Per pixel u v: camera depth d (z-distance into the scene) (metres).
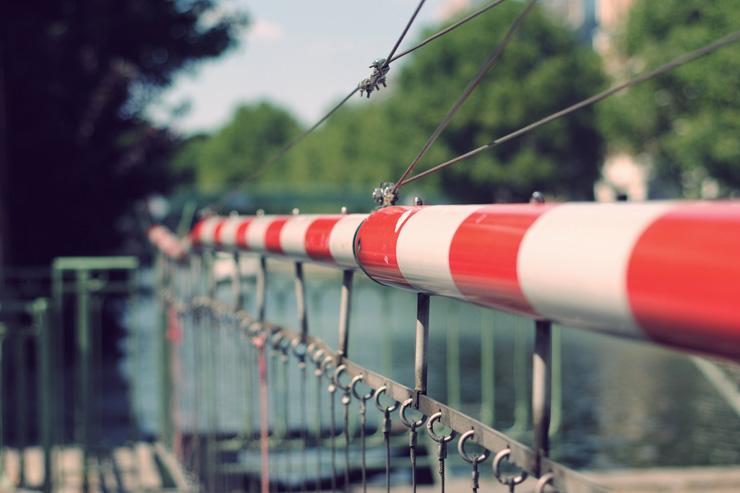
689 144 43.16
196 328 5.32
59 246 20.25
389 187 1.65
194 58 22.69
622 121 47.50
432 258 1.19
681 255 0.73
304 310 2.62
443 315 30.52
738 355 0.73
